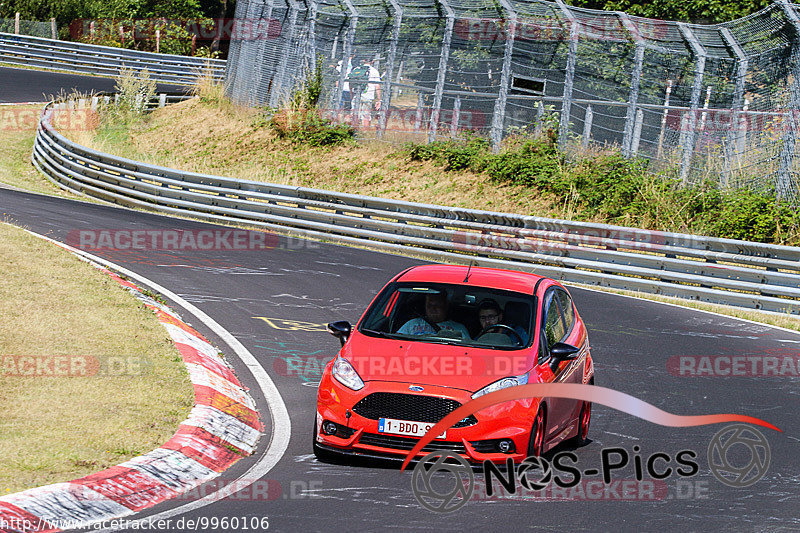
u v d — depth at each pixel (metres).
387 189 93.31
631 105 83.31
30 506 19.17
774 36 77.75
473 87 98.44
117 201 83.00
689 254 58.38
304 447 26.22
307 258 61.50
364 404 24.11
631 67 91.38
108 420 25.69
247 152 106.75
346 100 106.12
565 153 87.69
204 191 78.50
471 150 93.19
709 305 55.75
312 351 38.12
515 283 28.75
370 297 50.25
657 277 58.72
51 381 28.75
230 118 116.44
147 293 43.47
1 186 82.75
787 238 69.75
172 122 120.69
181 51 178.38
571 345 26.91
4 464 21.66
